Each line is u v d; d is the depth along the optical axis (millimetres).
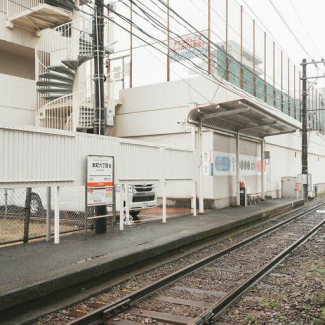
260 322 4926
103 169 9406
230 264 8211
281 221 15484
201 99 17172
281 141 26359
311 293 6074
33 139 7699
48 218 8758
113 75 19906
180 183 17672
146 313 5254
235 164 19188
